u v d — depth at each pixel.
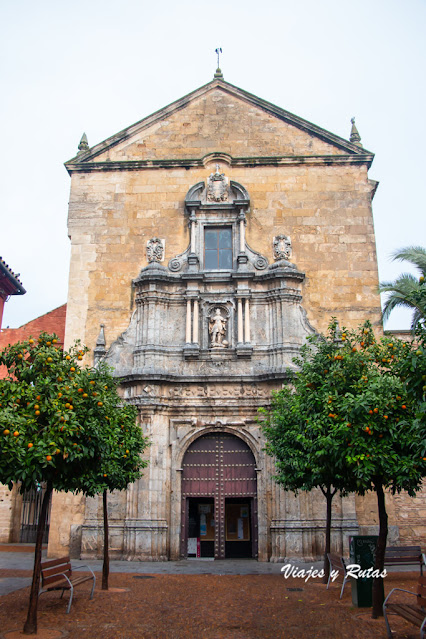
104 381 16.86
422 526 23.81
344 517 23.52
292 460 17.08
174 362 25.98
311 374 14.94
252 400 25.23
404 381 10.82
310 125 29.14
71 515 24.39
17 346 13.35
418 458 12.27
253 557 24.12
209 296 26.77
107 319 26.92
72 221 28.19
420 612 10.41
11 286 25.44
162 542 23.59
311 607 13.94
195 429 25.28
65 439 11.96
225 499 25.36
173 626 12.24
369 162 28.44
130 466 18.17
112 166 28.75
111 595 15.50
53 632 11.66
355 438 12.49
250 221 27.80
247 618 12.95
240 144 29.16
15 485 32.28
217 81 29.97
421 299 11.93
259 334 26.19
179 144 29.28
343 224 27.64
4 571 20.05
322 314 26.50
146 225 27.98
